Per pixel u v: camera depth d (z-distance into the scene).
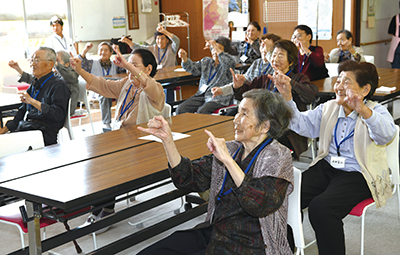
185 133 2.88
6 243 3.06
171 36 6.79
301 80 3.59
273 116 1.80
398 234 2.93
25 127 3.87
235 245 1.78
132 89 3.46
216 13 9.47
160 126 1.90
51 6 8.05
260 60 4.46
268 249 1.74
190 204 3.27
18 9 7.62
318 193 2.53
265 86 3.87
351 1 7.64
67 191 1.88
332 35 7.94
